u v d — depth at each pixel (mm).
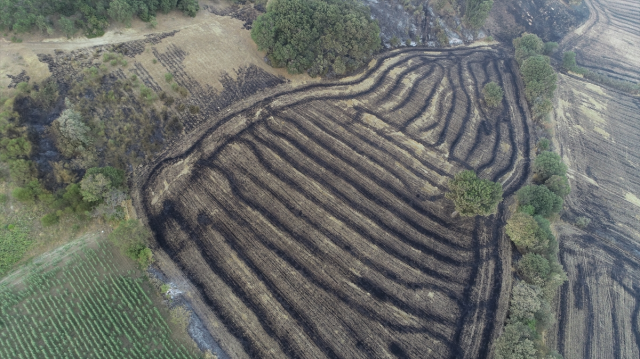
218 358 36625
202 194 49375
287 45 64438
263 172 52625
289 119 60625
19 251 41000
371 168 55719
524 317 40844
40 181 44469
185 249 44219
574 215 55656
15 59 52312
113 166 49188
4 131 45188
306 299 41469
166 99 56438
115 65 56969
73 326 36750
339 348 38594
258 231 46438
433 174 56656
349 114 63469
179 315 38656
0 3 52594
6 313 36906
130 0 60812
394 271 44812
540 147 63562
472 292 44156
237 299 40812
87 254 41906
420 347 39438
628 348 42125
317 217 48625
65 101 50156
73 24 56812
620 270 49125
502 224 51344
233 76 63656
